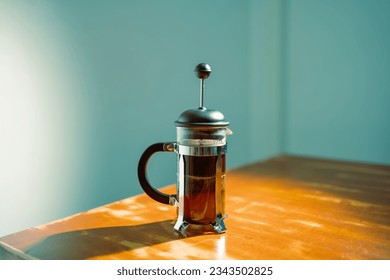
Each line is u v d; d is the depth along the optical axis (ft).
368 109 10.10
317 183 4.56
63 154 6.17
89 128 6.54
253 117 10.68
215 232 2.95
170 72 8.01
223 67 9.43
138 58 7.29
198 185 2.93
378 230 3.04
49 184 6.01
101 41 6.58
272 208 3.58
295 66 11.28
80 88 6.32
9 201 5.51
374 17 9.77
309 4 10.79
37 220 5.90
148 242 2.77
